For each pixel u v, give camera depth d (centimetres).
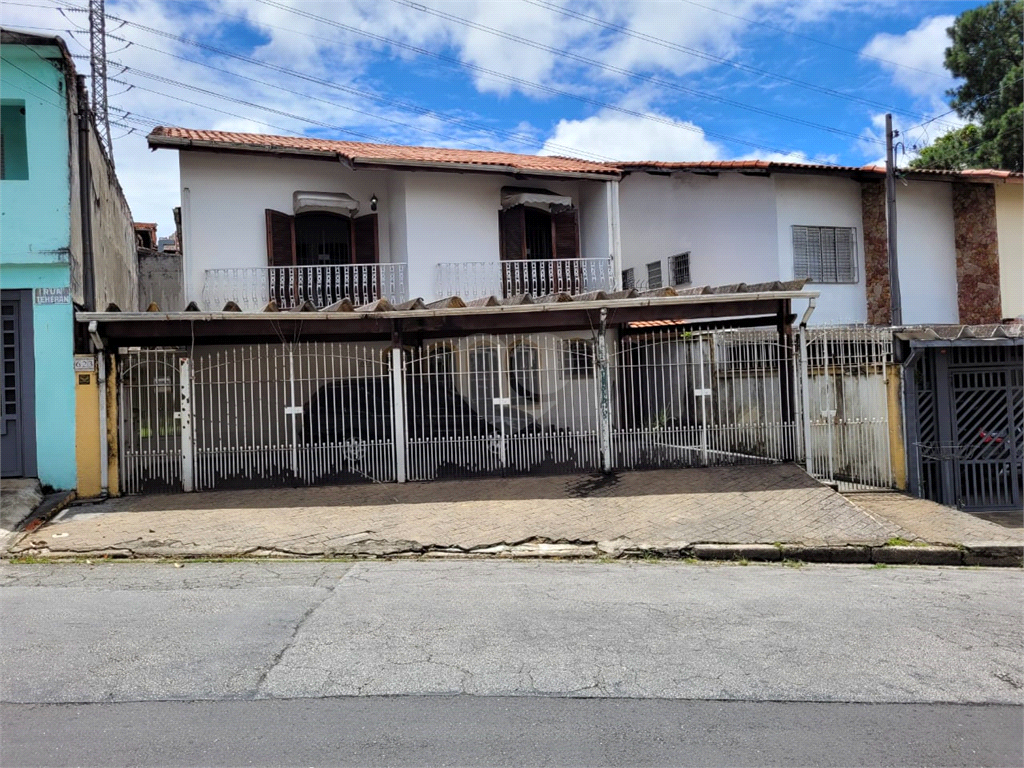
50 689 414
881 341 1127
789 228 1678
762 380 1180
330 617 554
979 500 1092
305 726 372
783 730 377
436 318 1102
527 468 1136
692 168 1662
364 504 988
